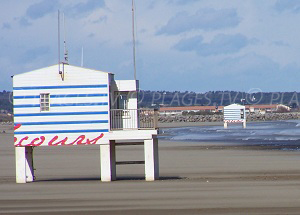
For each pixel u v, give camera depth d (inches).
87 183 5329.7
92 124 5413.4
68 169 7076.8
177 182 5255.9
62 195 4557.1
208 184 5059.1
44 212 3784.5
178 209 3794.3
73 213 3730.3
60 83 5428.2
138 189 4803.2
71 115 5418.3
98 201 4200.3
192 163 7386.8
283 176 5684.1
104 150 5428.2
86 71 5423.2
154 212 3710.6
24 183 5467.5
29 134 5438.0
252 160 7529.5
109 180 5442.9
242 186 4881.9
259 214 3570.4
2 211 3848.4
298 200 4069.9
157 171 5590.6
